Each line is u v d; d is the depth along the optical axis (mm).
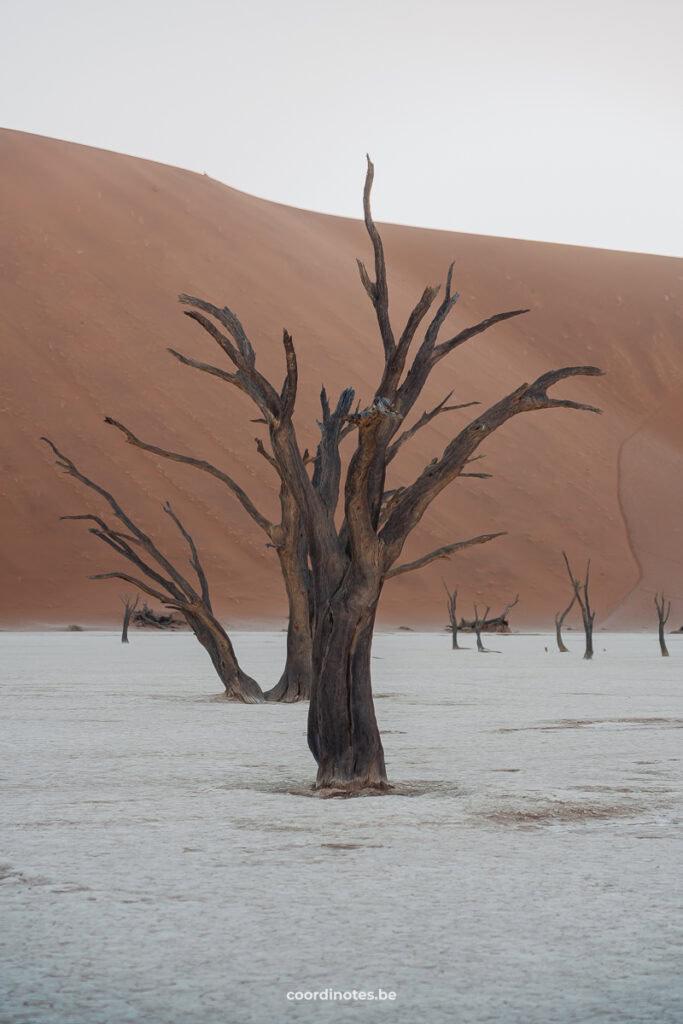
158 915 8891
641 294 182500
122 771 16828
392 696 32250
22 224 153375
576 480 145250
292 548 30688
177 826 12523
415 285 176375
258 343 148750
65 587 118750
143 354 141625
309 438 137250
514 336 172125
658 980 7355
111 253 154125
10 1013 6781
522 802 14062
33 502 125000
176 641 86812
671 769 17016
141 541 31453
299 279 162625
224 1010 6836
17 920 8750
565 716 26016
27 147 168375
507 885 9852
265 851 11258
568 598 129250
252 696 30703
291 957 7840
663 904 9219
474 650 72188
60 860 10820
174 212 164875
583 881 10000
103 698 31438
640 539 137750
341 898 9406
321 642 15344
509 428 151000
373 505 15109
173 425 134375
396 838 11906
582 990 7168
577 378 165875
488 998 7027
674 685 37500
